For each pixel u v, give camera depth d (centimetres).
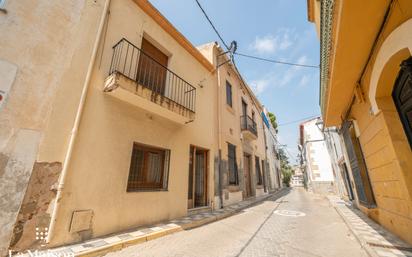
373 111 387
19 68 310
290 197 1355
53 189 322
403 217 352
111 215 398
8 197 278
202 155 798
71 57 379
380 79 333
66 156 342
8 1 314
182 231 466
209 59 945
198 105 764
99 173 389
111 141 422
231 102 1122
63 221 325
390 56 282
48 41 351
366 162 529
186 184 627
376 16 268
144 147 525
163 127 569
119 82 401
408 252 308
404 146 329
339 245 377
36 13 343
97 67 418
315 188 1662
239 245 371
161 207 522
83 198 357
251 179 1258
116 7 484
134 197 454
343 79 432
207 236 429
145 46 573
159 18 601
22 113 306
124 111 462
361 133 518
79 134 367
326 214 714
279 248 358
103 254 314
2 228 267
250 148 1300
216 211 715
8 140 288
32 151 308
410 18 234
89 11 425
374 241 367
